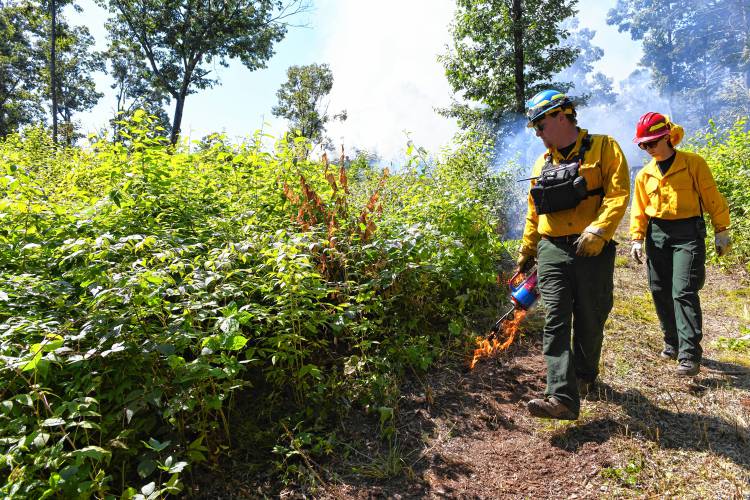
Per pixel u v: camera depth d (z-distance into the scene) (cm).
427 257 400
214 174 464
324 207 414
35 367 209
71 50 3741
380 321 347
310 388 303
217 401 239
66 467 201
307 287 304
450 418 300
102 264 275
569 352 280
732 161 854
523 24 1761
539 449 273
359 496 240
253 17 2689
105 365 244
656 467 251
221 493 235
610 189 274
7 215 322
